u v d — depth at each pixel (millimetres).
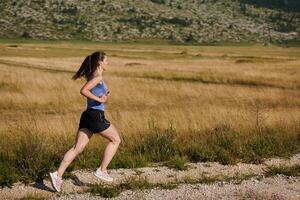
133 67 93438
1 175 16125
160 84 57594
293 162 19656
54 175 14875
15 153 18500
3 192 14969
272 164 19094
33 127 25125
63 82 54875
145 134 22688
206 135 23328
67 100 44062
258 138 22078
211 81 70875
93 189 15188
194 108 36750
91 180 16344
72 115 37188
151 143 20609
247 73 77875
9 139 21641
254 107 40406
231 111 33312
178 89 53969
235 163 19094
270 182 16609
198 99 49156
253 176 17438
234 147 20750
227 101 47688
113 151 15523
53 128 25250
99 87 14672
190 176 17172
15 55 156625
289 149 21625
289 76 75062
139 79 63750
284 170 17844
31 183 15852
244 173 17828
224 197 14727
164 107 41344
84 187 15609
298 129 25188
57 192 15062
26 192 15008
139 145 20719
